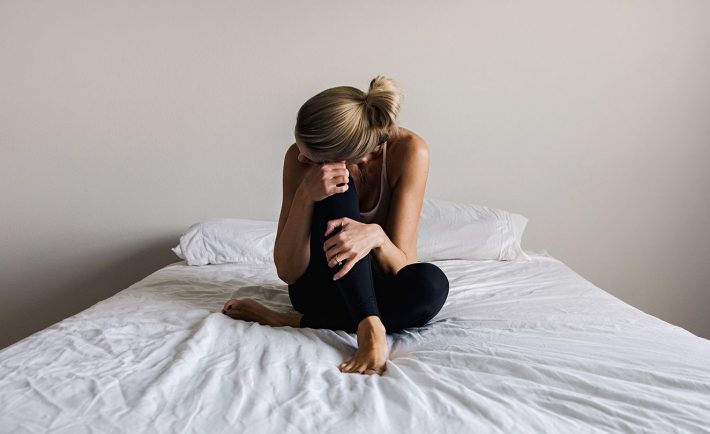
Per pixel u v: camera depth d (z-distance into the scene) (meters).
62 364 1.19
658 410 1.01
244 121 2.70
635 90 2.68
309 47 2.66
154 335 1.39
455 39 2.66
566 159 2.71
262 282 1.99
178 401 1.01
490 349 1.30
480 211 2.46
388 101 1.32
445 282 1.43
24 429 0.91
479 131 2.70
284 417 0.96
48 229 2.74
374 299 1.32
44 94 2.67
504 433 0.92
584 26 2.65
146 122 2.69
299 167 1.59
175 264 2.35
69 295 2.78
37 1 2.62
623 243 2.76
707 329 2.78
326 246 1.33
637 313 1.67
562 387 1.10
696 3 2.62
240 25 2.65
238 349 1.28
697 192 2.72
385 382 1.10
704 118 2.68
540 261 2.37
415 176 1.54
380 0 2.64
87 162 2.71
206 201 2.74
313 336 1.39
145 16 2.64
